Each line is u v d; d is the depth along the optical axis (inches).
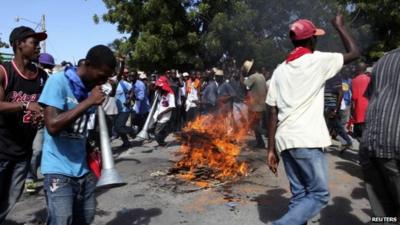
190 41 693.9
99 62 122.6
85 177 134.5
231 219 192.1
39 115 156.0
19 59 159.6
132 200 220.4
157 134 384.2
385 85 137.4
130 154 352.8
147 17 720.3
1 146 159.6
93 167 136.5
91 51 123.8
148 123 340.2
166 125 385.4
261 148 362.9
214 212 201.0
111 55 124.6
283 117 149.5
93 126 155.0
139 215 199.0
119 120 385.4
